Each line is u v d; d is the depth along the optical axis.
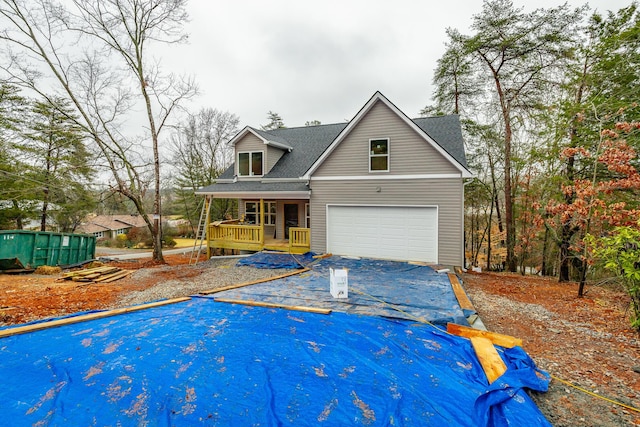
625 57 10.55
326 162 12.83
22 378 3.32
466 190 20.67
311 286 7.80
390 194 11.92
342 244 12.79
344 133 12.35
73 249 13.07
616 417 3.29
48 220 24.03
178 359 3.74
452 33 17.23
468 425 2.70
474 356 4.06
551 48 13.52
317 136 17.73
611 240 6.01
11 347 4.06
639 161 9.41
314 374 3.45
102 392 3.05
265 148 15.41
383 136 11.94
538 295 8.75
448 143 12.41
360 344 4.29
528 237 15.34
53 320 5.21
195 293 7.81
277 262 11.57
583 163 11.41
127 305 6.88
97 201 17.55
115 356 3.81
